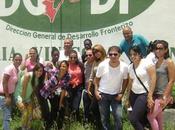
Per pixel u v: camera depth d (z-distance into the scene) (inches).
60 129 196.7
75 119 197.9
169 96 164.9
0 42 242.2
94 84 183.5
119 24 235.5
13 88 183.0
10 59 241.9
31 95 186.2
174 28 232.5
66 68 191.8
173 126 195.6
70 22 238.4
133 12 234.2
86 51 198.2
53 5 238.8
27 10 240.4
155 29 233.6
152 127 167.3
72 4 237.8
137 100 166.4
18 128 200.1
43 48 240.5
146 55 198.2
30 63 199.0
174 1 231.8
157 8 232.8
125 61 221.3
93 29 237.1
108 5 235.3
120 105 178.7
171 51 233.5
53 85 189.9
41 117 192.5
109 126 180.7
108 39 236.5
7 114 184.9
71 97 197.2
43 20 239.9
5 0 240.8
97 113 191.5
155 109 165.6
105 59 182.2
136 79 166.6
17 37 241.9
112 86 177.3
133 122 166.9
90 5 236.7
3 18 242.1
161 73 165.3
